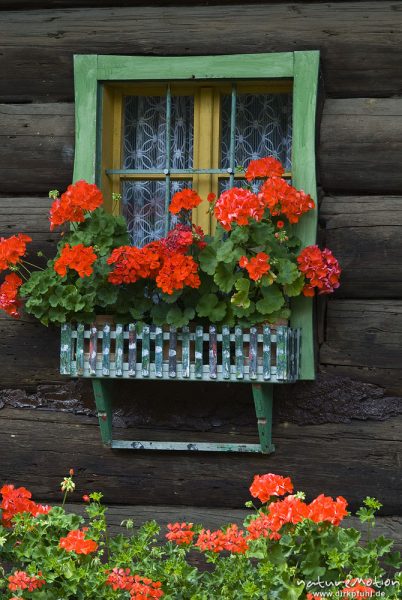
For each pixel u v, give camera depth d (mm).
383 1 4895
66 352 4723
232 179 4969
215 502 4852
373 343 4766
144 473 4891
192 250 4707
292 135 4840
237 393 4852
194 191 4738
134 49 4996
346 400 4762
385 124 4836
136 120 5164
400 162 4809
